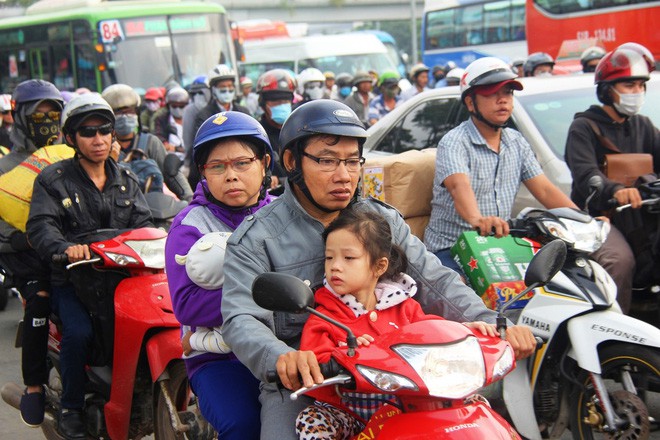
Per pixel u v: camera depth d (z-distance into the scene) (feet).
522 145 17.01
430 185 18.02
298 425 9.26
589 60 38.32
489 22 77.71
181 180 21.12
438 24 84.12
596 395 13.32
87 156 15.07
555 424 14.06
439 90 24.86
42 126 17.10
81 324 14.83
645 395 14.58
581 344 13.21
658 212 16.05
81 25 57.52
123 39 56.70
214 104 31.63
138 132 23.65
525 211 14.49
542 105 22.36
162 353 13.48
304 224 10.34
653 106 22.33
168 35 57.82
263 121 26.35
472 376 8.32
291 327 10.21
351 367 8.41
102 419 15.03
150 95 48.55
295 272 10.21
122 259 14.21
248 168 11.71
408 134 25.22
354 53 84.99
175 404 13.51
